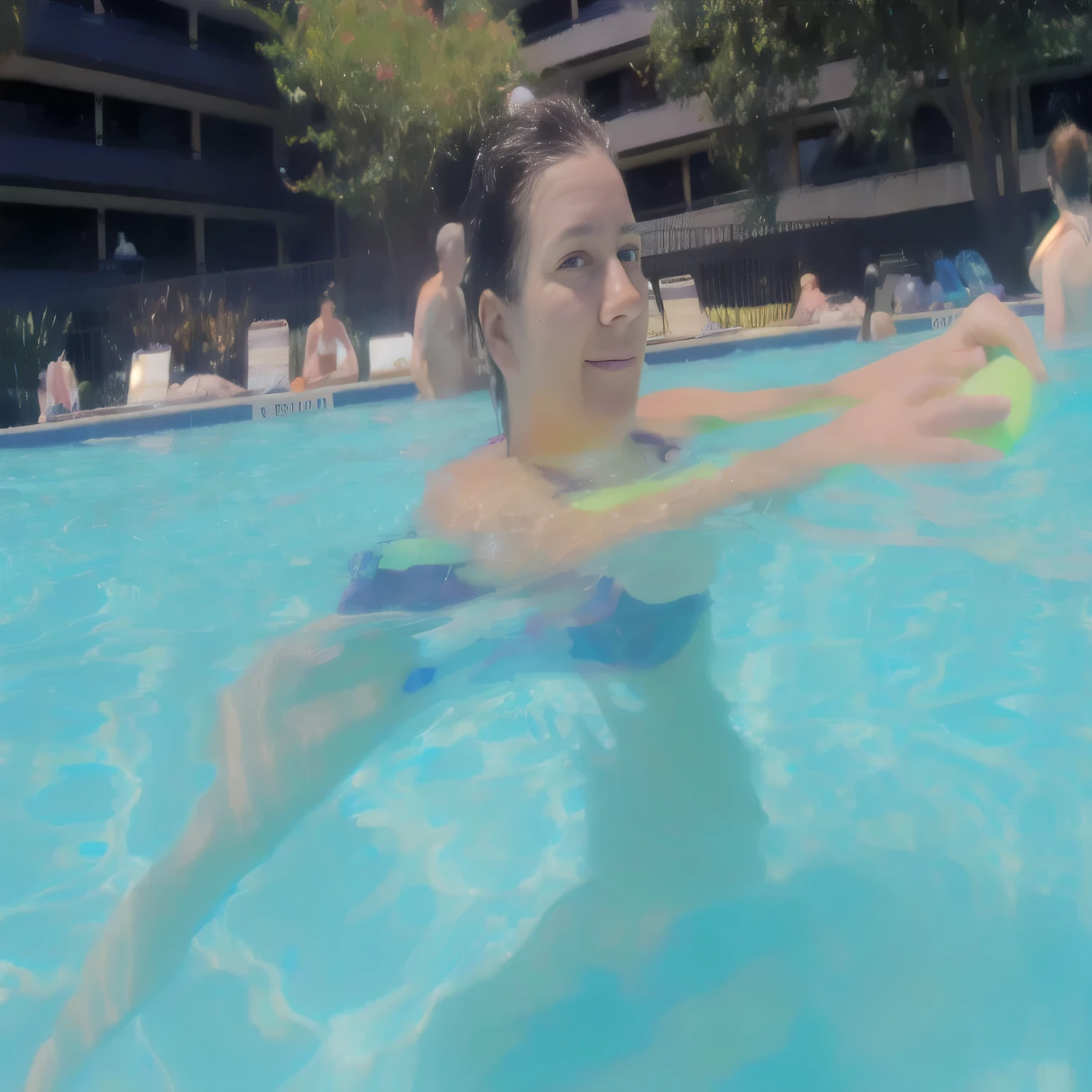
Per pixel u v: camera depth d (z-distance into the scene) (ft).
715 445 5.15
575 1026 2.77
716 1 63.26
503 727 4.15
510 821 3.64
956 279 37.27
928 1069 2.52
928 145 75.56
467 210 4.36
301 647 3.50
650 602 3.87
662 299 39.01
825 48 61.52
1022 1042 2.55
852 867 3.19
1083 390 7.74
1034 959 2.79
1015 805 3.37
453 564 4.10
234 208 93.86
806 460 4.13
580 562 3.95
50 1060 2.76
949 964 2.82
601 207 3.97
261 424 17.85
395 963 3.08
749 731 3.79
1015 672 4.04
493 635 3.70
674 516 4.15
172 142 90.17
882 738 3.76
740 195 81.15
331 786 3.21
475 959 3.08
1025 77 67.05
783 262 67.56
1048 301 12.07
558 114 4.12
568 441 4.33
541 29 91.97
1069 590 4.40
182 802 3.79
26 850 3.62
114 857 3.56
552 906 3.23
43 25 77.05
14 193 81.46
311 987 3.00
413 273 63.93
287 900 3.38
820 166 77.56
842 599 4.48
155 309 55.21
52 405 38.01
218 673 4.71
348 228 90.84
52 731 4.42
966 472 5.20
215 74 88.99
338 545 6.75
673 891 3.20
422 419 15.69
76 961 3.10
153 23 85.92
